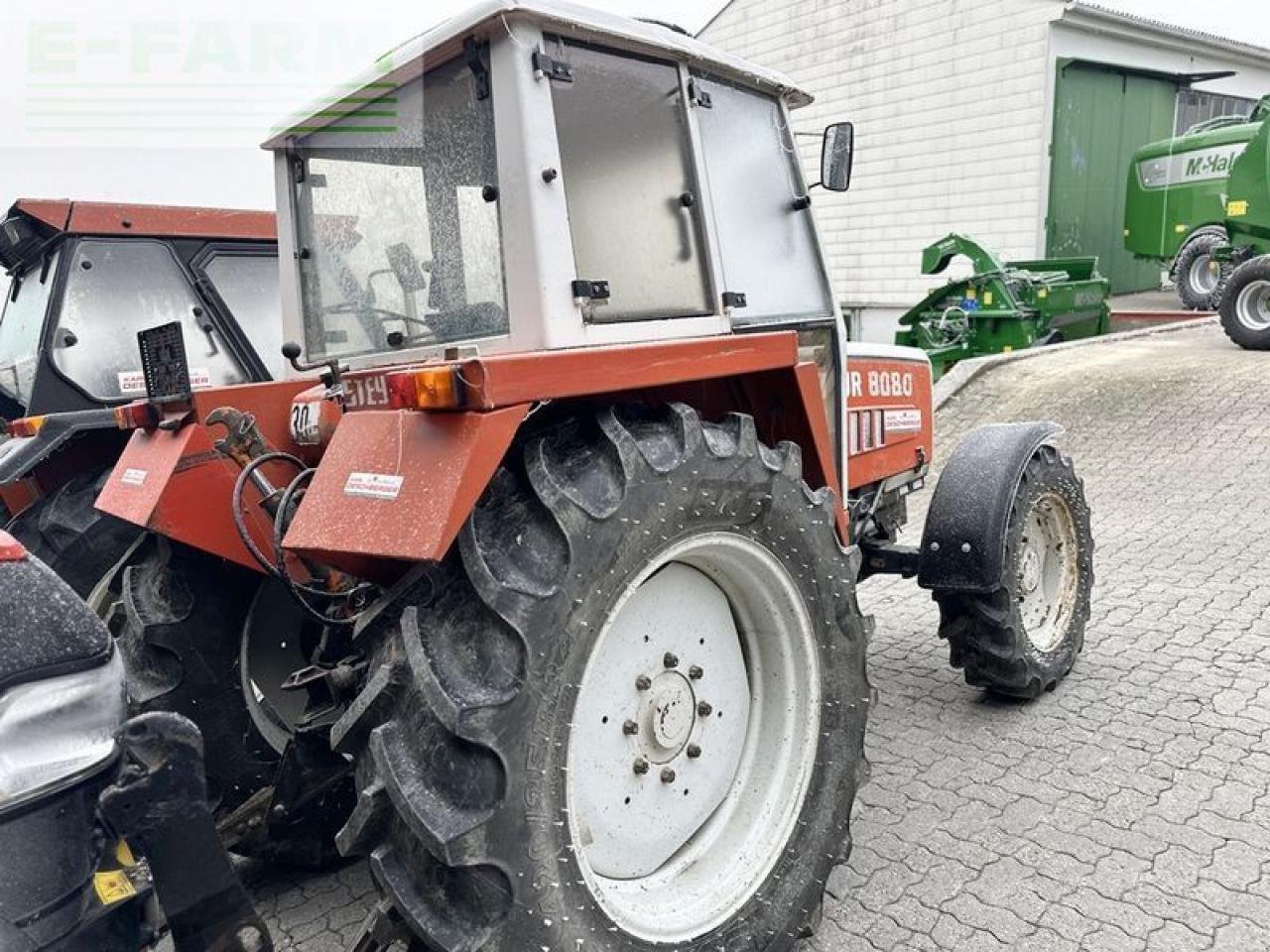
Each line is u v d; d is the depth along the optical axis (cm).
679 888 198
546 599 158
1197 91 1476
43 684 142
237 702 256
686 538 183
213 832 148
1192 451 622
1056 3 1192
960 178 1327
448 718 150
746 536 196
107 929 144
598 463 173
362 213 230
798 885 208
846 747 221
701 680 208
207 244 462
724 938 193
